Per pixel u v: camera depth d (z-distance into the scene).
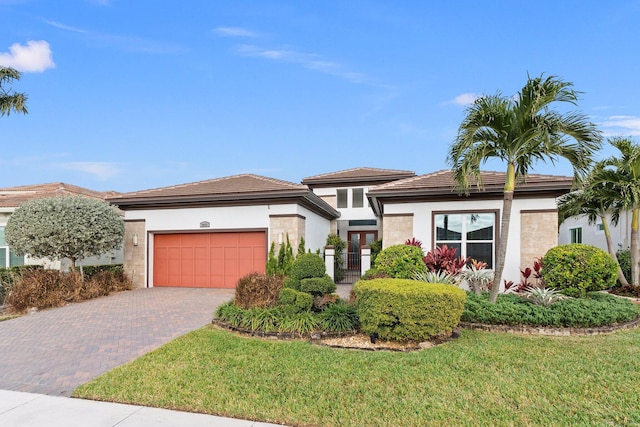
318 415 4.65
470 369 6.02
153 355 6.88
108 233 14.38
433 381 5.57
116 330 9.08
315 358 6.60
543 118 8.89
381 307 7.28
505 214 9.61
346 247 23.38
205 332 8.52
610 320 8.45
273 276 10.84
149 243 16.66
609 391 5.19
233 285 15.93
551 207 12.98
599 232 20.95
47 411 4.86
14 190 20.91
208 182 18.55
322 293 9.33
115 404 5.04
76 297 12.92
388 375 5.79
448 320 7.30
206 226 16.12
